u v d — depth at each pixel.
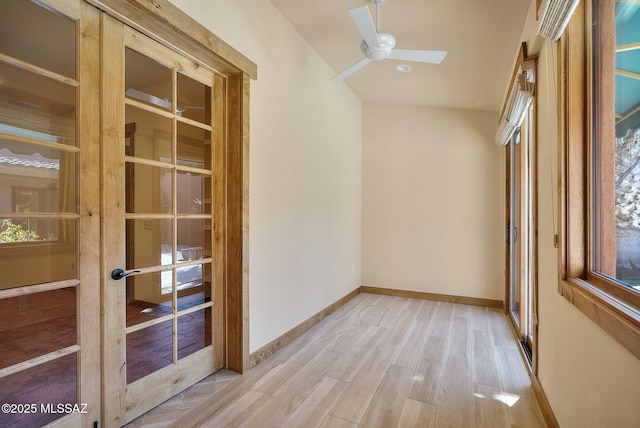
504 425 1.91
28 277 1.49
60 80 1.59
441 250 4.76
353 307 4.36
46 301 1.56
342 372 2.53
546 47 1.97
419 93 4.29
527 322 3.10
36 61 1.53
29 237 1.50
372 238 5.16
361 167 5.17
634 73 1.15
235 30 2.42
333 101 4.09
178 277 2.20
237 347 2.50
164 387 2.08
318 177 3.75
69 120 1.64
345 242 4.55
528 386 2.35
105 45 1.76
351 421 1.93
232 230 2.52
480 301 4.53
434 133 4.82
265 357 2.76
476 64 3.24
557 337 1.77
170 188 2.15
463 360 2.76
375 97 4.80
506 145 4.13
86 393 1.67
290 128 3.16
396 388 2.30
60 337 1.60
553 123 1.85
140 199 1.96
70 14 1.62
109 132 1.79
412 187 4.93
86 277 1.69
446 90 4.02
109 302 1.78
